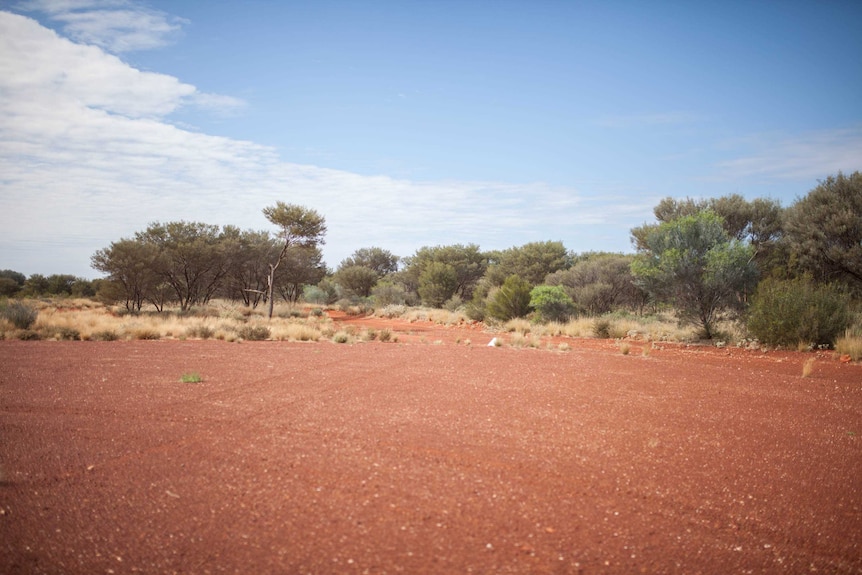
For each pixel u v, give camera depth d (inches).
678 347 671.8
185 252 1279.5
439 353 573.6
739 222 1089.4
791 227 919.0
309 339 749.3
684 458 226.1
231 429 258.7
